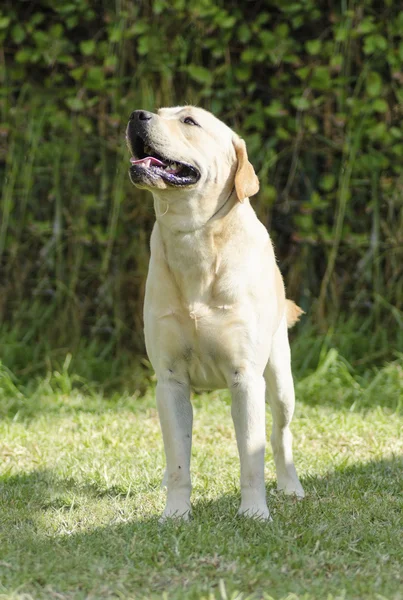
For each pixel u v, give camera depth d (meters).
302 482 7.59
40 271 12.93
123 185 12.22
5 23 12.37
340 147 12.09
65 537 6.02
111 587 5.12
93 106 12.53
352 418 9.66
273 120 12.25
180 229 6.35
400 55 11.80
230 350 6.45
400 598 4.95
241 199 6.46
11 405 10.68
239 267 6.45
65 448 8.65
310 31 12.29
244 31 11.94
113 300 12.42
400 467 7.95
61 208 12.80
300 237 12.02
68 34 12.83
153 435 9.20
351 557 5.63
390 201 12.15
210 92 11.88
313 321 12.27
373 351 12.02
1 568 5.41
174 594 5.01
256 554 5.64
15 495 7.09
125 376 11.91
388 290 12.25
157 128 6.31
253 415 6.48
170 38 11.95
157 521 6.30
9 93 12.88
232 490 7.28
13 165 12.76
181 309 6.43
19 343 12.55
